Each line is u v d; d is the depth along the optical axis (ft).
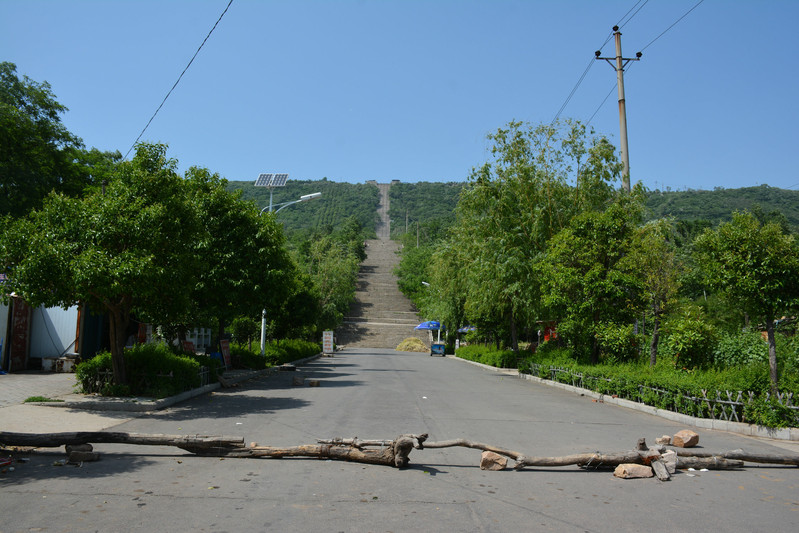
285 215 605.31
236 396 47.91
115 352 41.86
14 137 96.02
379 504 17.98
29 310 61.87
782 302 34.22
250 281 61.98
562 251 60.90
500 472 22.81
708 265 37.32
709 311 66.23
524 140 80.53
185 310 45.34
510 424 34.78
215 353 63.41
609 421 37.35
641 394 44.11
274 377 70.85
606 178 76.38
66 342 62.54
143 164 42.86
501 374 87.97
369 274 351.25
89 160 120.06
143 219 38.22
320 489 19.61
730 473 23.36
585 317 58.75
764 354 51.13
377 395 50.67
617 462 22.85
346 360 127.24
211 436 24.20
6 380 50.34
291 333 119.14
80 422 32.53
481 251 82.84
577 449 27.25
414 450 27.04
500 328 116.26
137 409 37.73
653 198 361.30
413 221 604.08
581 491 20.11
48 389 44.60
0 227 39.34
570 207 77.56
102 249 37.42
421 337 241.35
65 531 14.97
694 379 39.06
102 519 15.97
